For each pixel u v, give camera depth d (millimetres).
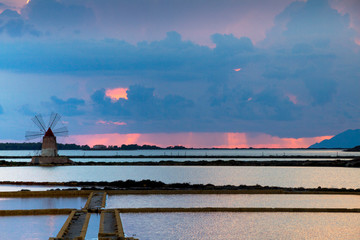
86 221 34375
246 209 41844
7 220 36688
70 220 34188
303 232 33719
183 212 40969
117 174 93688
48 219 37094
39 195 51719
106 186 63438
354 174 93812
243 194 54406
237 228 34750
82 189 56562
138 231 33312
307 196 52625
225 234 32875
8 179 79062
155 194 53688
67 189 55781
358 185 69688
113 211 39500
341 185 69750
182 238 31641
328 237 32375
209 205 45219
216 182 75000
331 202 47781
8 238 30969
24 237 31250
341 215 40281
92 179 80375
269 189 58031
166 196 51938
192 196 52062
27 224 35156
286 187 61750
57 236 29062
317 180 78812
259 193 55219
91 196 48406
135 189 58906
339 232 33812
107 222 34438
